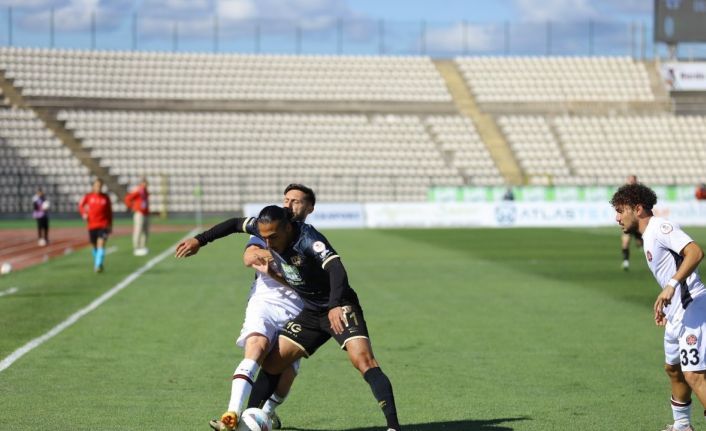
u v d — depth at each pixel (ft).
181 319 71.15
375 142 282.77
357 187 268.21
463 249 148.97
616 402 43.83
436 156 280.10
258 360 35.96
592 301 83.30
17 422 39.06
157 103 287.48
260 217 34.35
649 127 298.56
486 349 58.49
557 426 39.19
